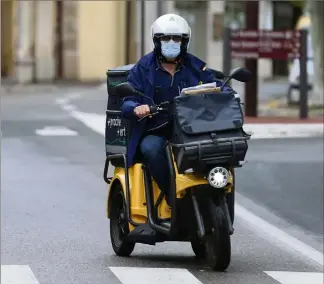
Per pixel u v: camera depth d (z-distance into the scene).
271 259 25.59
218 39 127.44
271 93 95.19
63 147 51.06
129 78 22.97
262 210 33.91
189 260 24.73
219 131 21.61
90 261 24.52
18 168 43.34
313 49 73.00
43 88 104.31
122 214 24.67
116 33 122.75
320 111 69.81
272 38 60.16
